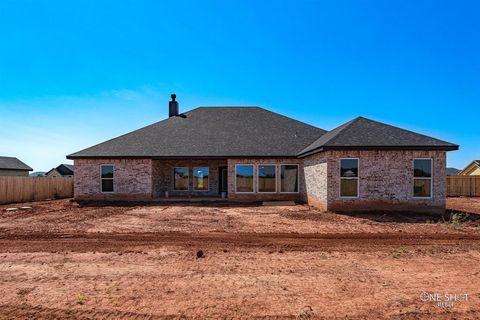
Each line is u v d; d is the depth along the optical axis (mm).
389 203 16031
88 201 21297
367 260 7949
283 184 21719
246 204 20328
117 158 21500
